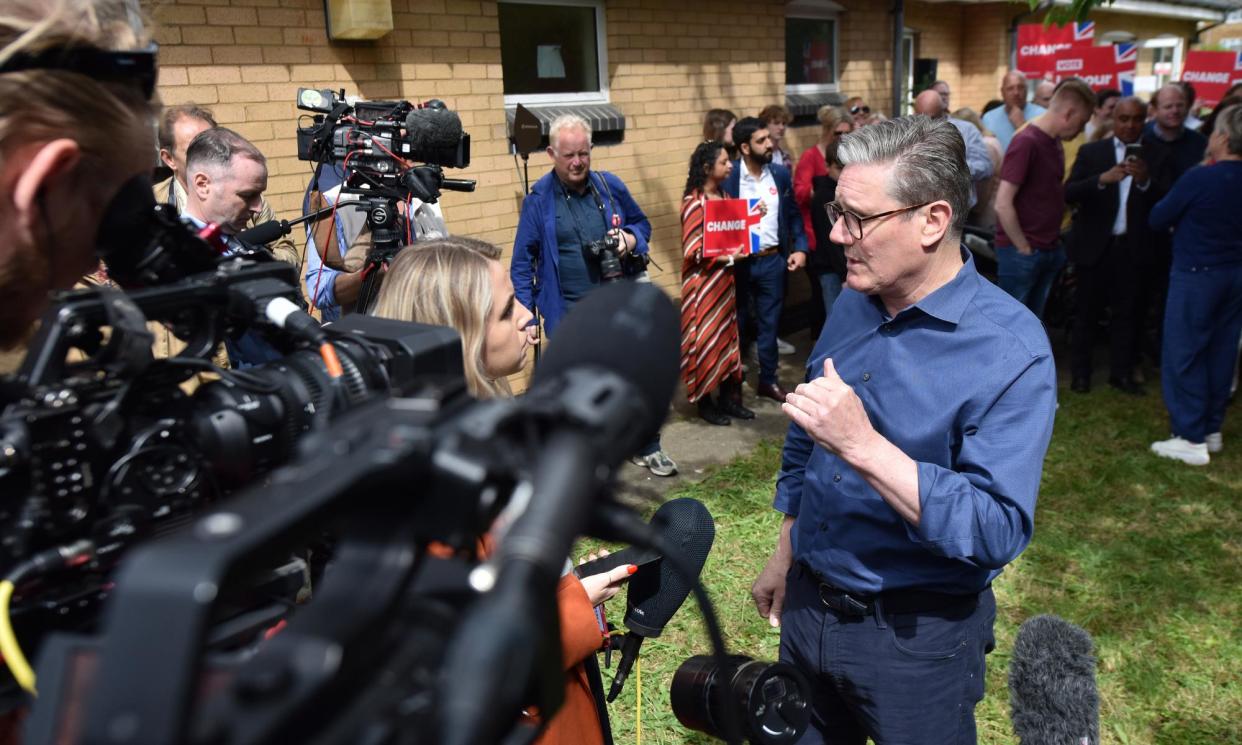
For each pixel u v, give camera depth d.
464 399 0.58
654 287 0.75
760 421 6.00
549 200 4.73
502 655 0.43
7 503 0.62
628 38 6.27
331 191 3.47
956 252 1.92
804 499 2.06
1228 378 5.24
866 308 2.06
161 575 0.39
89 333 0.73
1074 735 2.03
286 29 4.38
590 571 1.86
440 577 0.53
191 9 4.03
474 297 1.68
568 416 0.56
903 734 1.91
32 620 0.63
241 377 0.75
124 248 0.79
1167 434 5.64
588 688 1.58
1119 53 10.29
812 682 2.08
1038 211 5.84
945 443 1.84
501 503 0.51
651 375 0.68
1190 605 3.76
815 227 6.85
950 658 1.90
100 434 0.65
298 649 0.43
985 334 1.82
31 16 0.66
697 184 5.55
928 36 10.42
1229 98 7.41
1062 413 6.09
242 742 0.39
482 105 5.30
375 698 0.45
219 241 0.89
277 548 0.42
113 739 0.37
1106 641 3.51
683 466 5.23
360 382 0.80
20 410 0.63
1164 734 3.04
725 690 0.71
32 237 0.69
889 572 1.88
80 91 0.68
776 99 7.61
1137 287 6.39
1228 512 4.60
